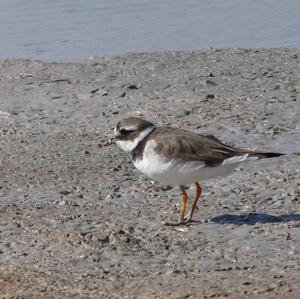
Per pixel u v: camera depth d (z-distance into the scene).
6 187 13.61
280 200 12.58
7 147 15.80
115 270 10.30
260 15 27.91
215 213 12.16
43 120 17.50
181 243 11.09
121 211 12.38
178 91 19.06
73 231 11.55
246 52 22.89
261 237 11.18
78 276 10.11
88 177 14.04
